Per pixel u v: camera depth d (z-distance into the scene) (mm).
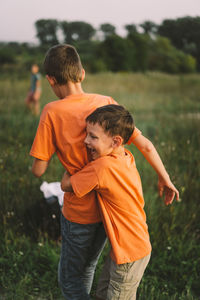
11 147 4449
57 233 2645
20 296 2064
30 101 7828
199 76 19219
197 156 3943
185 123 5941
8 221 2760
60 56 1546
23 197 3023
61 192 2740
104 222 1521
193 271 2320
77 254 1655
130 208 1512
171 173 2752
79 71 1589
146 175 3600
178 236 2623
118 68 26391
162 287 2203
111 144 1458
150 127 5875
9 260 2355
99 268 2252
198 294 2176
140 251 1522
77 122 1516
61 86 1600
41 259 2393
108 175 1443
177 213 2850
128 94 11352
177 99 10625
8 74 16484
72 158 1542
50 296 2107
